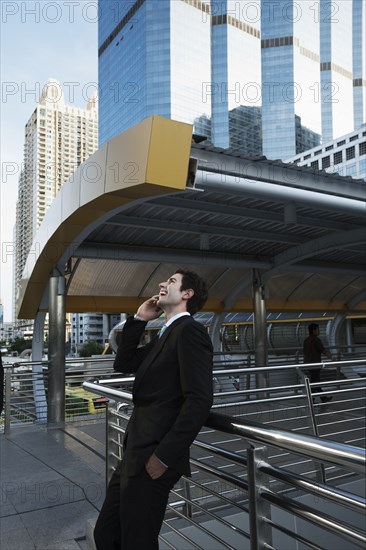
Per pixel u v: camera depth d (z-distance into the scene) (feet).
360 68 436.35
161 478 5.82
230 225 28.86
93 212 20.24
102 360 31.94
